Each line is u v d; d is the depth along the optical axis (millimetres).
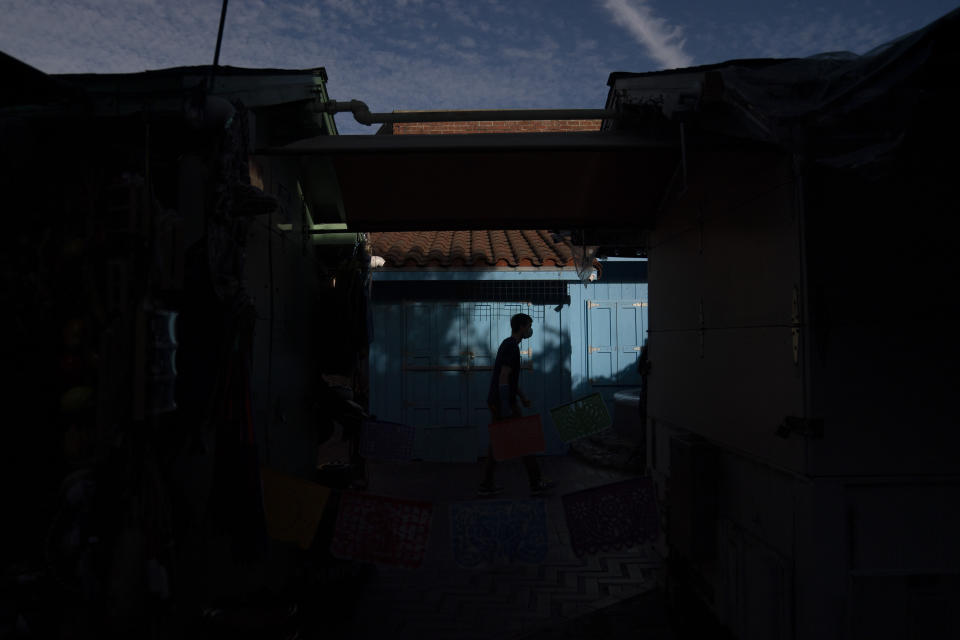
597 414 3883
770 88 2375
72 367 1986
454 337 9711
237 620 2600
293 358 3891
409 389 9664
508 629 3902
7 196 2078
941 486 2459
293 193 3914
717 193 3420
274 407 3443
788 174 2594
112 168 2156
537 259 9164
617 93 3027
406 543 2947
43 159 2131
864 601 2424
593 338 9852
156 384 1921
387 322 9711
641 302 9867
